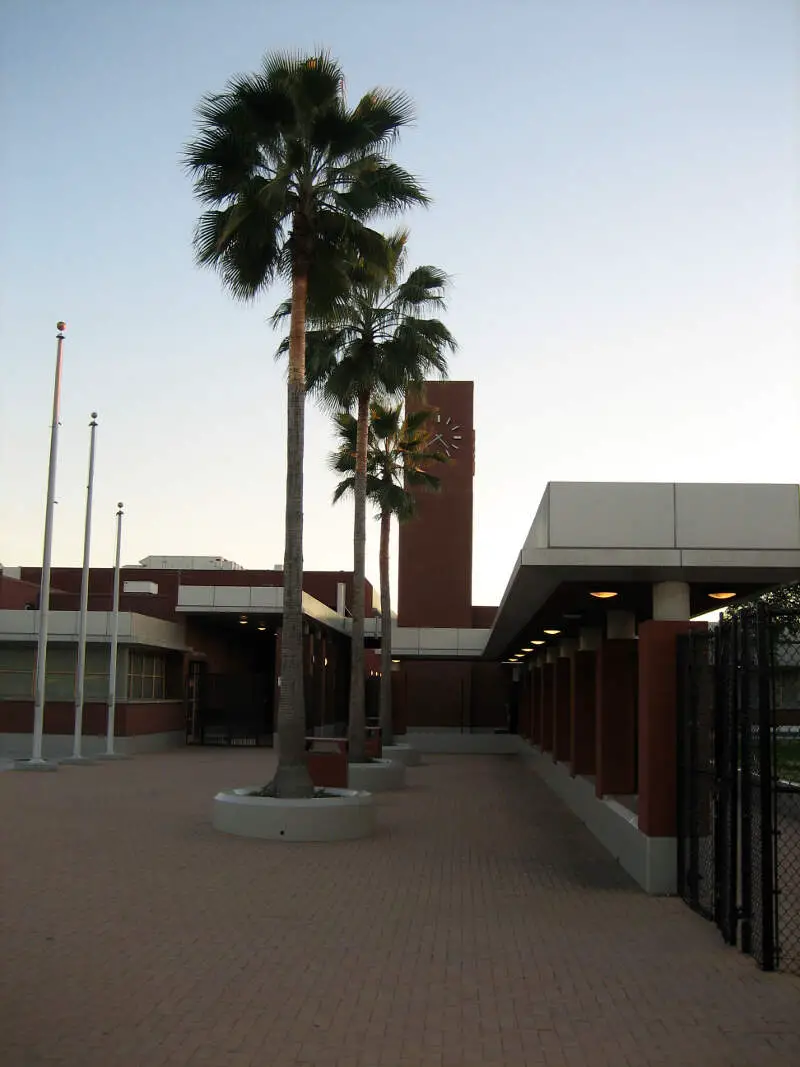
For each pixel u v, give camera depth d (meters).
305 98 17.78
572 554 13.12
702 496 13.14
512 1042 6.74
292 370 18.20
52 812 19.05
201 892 11.65
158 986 7.84
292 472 17.91
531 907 11.29
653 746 12.48
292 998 7.61
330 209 18.84
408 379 26.77
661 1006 7.57
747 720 9.39
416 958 8.88
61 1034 6.70
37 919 10.05
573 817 20.81
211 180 18.00
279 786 17.31
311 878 12.78
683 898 11.71
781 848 14.62
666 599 14.12
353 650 27.55
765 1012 7.45
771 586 15.31
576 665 22.41
